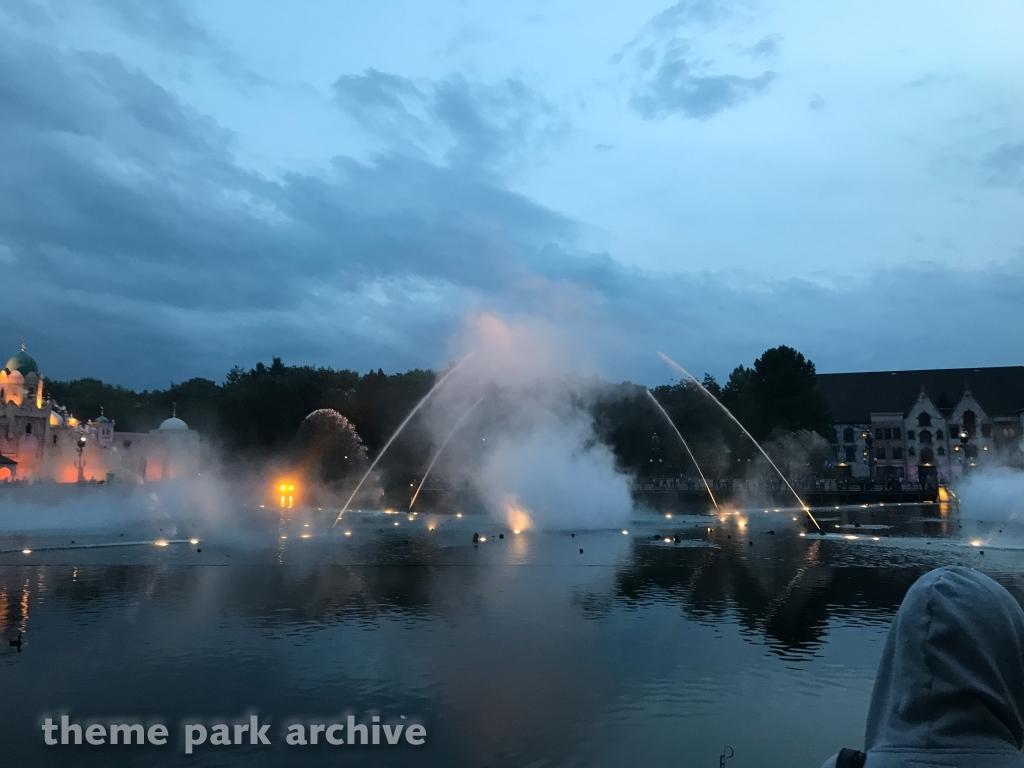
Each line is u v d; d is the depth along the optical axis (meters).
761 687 17.58
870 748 3.71
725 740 14.53
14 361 127.62
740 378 137.25
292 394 145.00
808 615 25.36
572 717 15.70
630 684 17.81
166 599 28.59
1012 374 145.12
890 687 3.71
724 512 81.06
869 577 33.78
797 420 118.81
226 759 13.79
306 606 27.16
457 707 16.34
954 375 148.38
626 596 29.03
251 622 24.41
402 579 33.59
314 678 18.36
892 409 147.00
